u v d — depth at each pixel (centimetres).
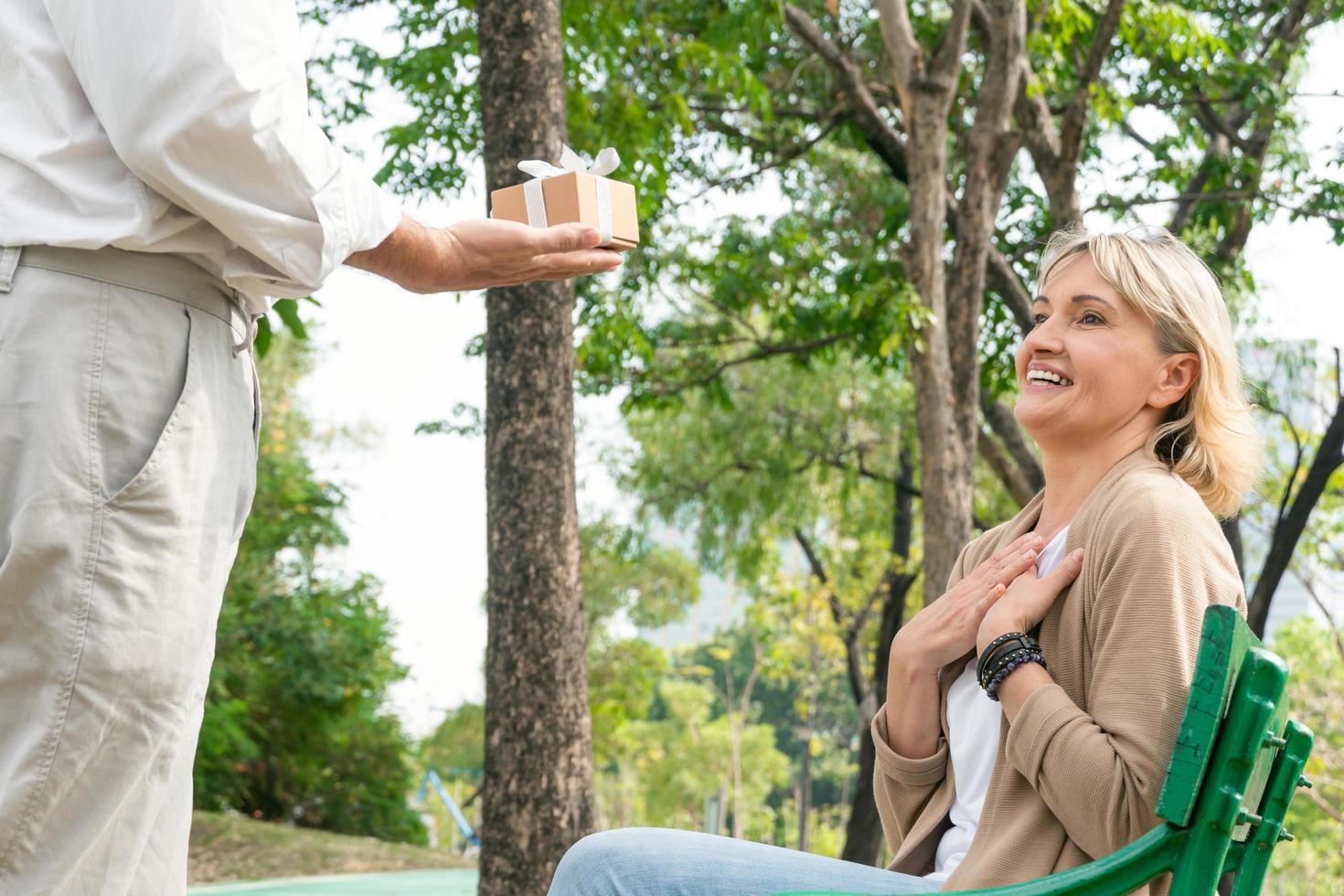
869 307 880
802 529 1677
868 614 1744
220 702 1627
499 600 478
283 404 1981
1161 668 145
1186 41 936
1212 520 159
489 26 491
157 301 144
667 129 888
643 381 1190
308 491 1767
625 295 1073
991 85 819
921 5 1041
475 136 891
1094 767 142
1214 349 173
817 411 1488
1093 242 178
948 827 178
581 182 182
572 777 468
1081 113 880
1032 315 188
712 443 1524
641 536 1766
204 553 147
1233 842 137
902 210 1112
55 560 136
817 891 146
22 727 137
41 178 140
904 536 1452
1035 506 189
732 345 1390
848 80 995
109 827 142
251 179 141
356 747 2041
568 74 752
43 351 137
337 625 1753
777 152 1108
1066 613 161
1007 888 134
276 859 1006
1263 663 129
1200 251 1000
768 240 1162
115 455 140
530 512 479
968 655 177
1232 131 1078
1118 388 172
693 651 5162
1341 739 1606
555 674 471
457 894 790
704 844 161
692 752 4625
